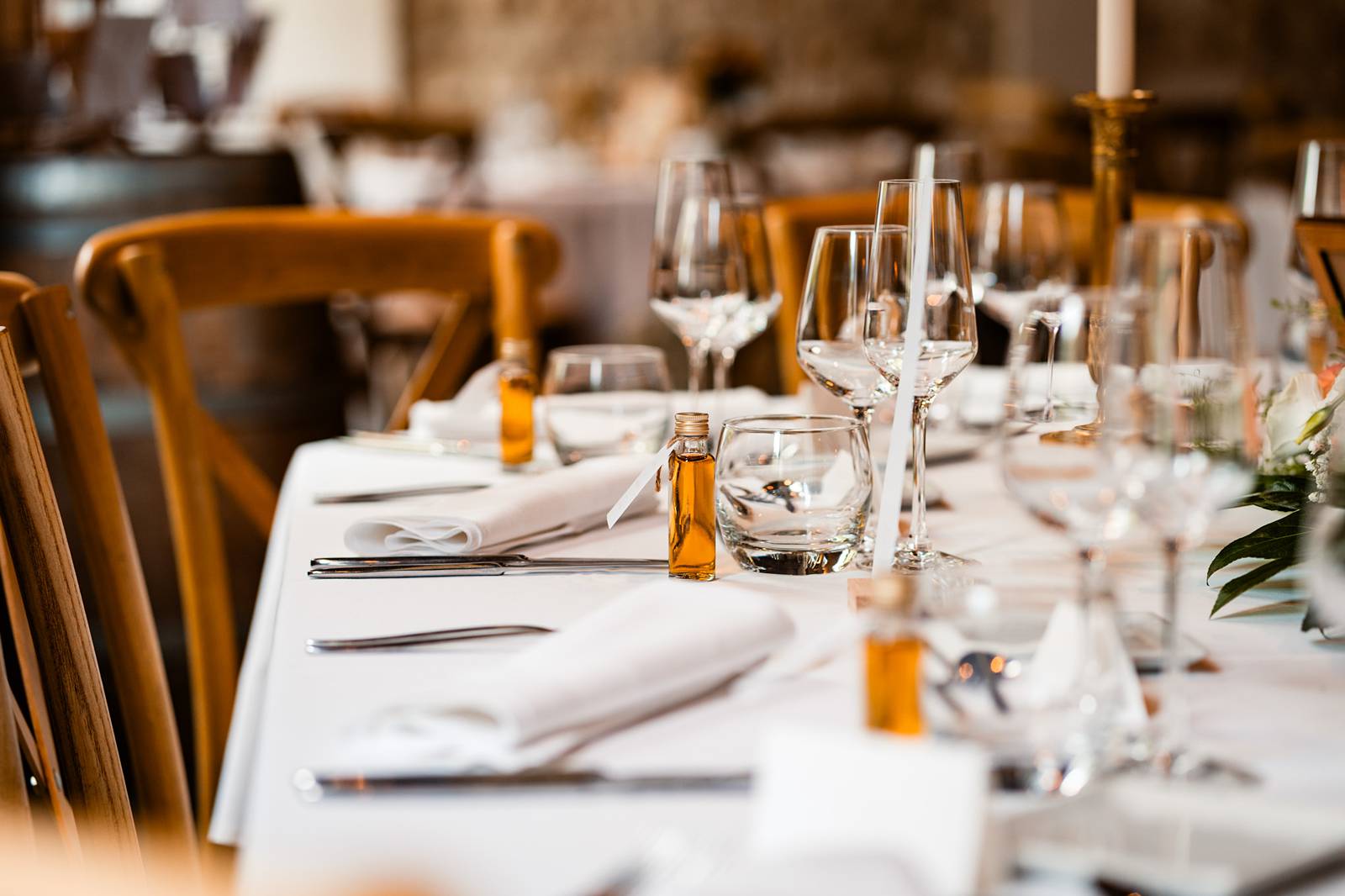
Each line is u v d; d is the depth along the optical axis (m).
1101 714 0.65
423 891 0.37
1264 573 0.86
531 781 0.64
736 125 6.92
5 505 1.05
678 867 0.54
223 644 1.60
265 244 1.81
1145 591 0.96
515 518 1.06
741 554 1.00
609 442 1.32
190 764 2.50
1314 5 8.56
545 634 0.86
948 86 9.05
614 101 8.78
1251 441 0.65
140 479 2.71
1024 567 0.87
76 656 1.08
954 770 0.50
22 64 3.04
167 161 2.72
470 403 1.48
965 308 1.03
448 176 5.25
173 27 3.36
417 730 0.68
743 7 9.02
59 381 1.25
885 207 1.03
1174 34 8.58
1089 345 0.76
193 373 2.75
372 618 0.91
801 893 0.45
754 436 1.00
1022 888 0.52
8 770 0.87
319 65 8.88
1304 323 1.50
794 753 0.52
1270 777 0.65
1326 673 0.79
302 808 0.63
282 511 1.27
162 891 0.38
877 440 1.35
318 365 2.91
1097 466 0.66
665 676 0.73
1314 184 1.56
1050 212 1.74
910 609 0.63
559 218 4.65
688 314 1.39
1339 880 0.52
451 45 8.99
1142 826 0.55
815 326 1.10
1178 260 0.65
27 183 2.65
